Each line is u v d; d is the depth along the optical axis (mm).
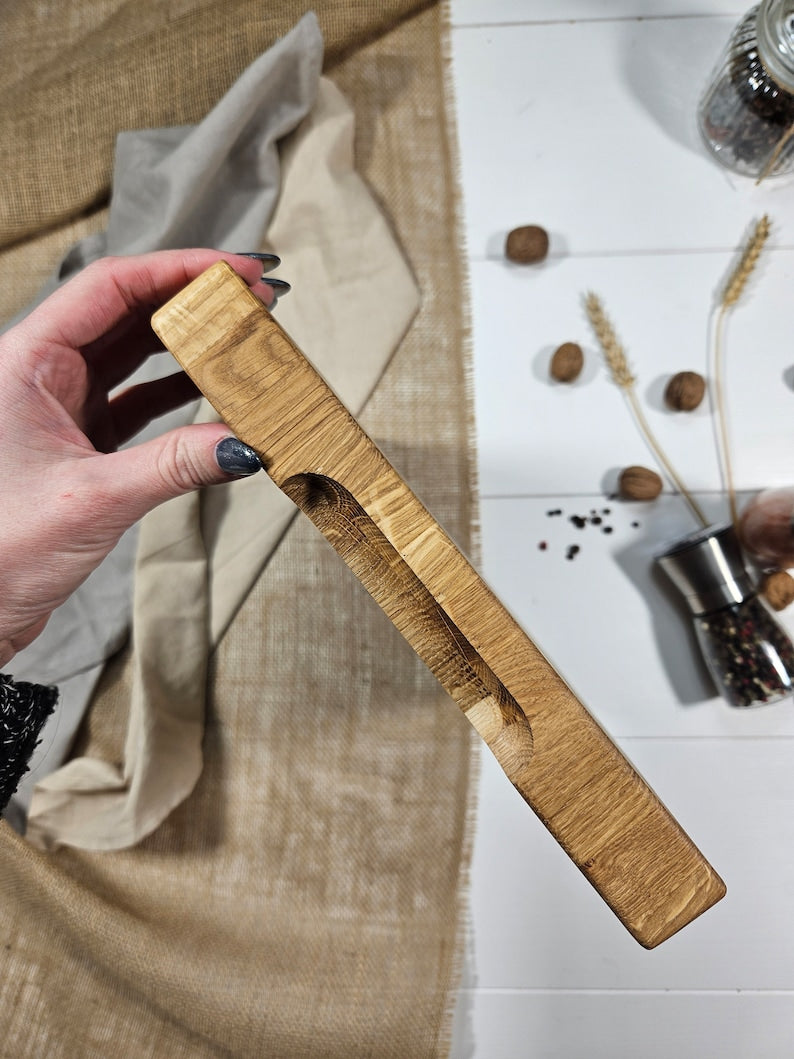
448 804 863
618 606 854
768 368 868
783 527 771
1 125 865
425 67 911
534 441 871
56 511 530
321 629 875
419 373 877
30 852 823
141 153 856
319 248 862
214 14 844
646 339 876
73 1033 834
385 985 845
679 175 888
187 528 814
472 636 380
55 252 911
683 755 848
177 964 838
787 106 775
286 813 869
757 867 840
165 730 820
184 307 385
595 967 846
